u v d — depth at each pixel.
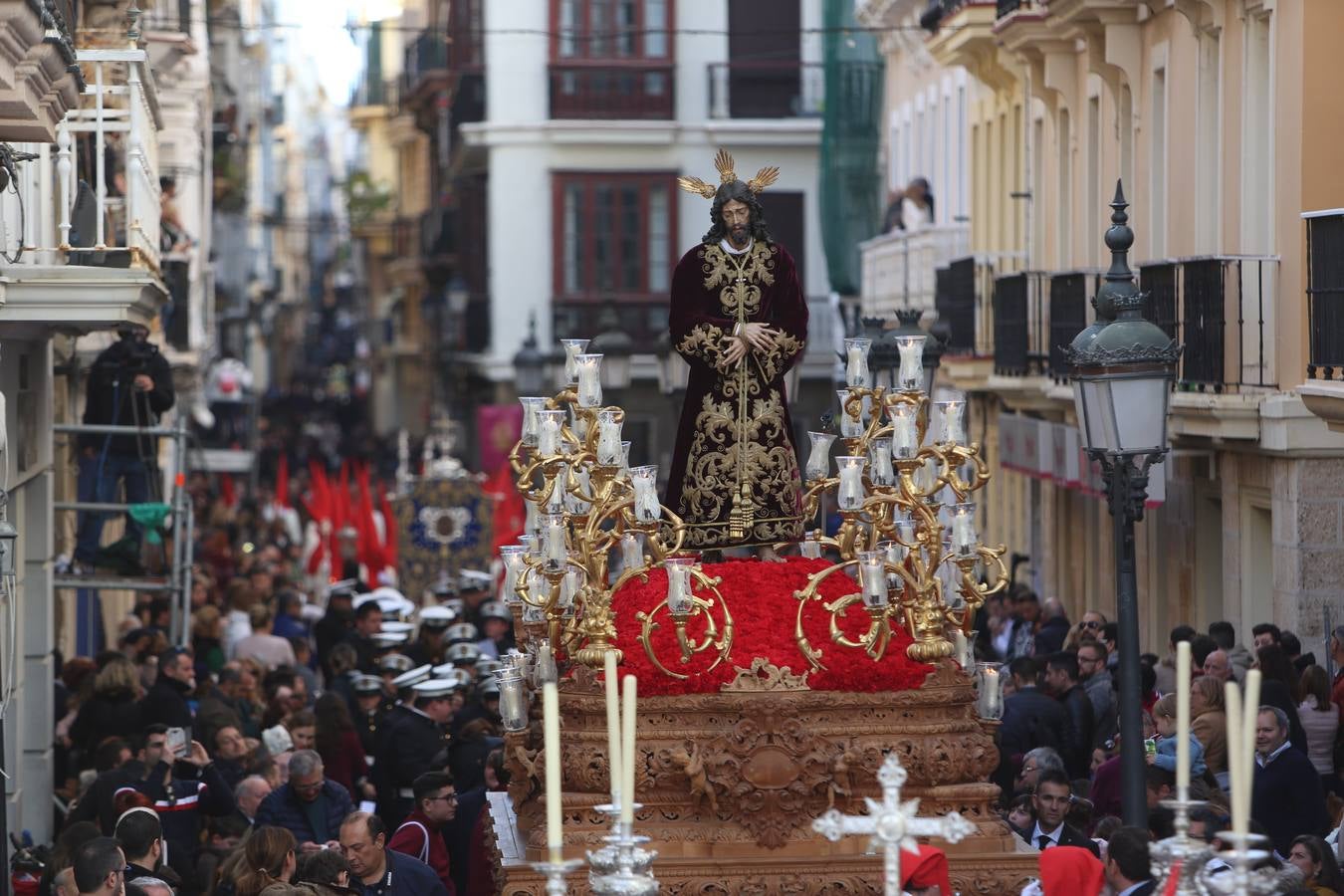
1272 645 33.53
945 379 76.56
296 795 30.83
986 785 21.55
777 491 23.95
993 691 22.23
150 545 50.75
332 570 74.31
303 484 130.00
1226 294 44.31
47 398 42.31
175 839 31.81
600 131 116.19
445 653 45.06
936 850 19.25
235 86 124.00
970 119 76.12
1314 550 41.88
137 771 32.19
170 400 49.66
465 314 125.94
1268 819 27.81
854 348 23.58
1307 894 20.33
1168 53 51.69
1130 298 25.59
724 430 23.81
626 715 14.89
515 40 116.31
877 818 15.25
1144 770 23.95
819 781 21.11
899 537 22.44
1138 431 25.14
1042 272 58.69
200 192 85.62
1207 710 30.64
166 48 68.50
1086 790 30.27
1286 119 42.94
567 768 21.34
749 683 21.39
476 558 70.12
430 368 171.12
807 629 22.09
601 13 116.31
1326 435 41.56
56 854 26.89
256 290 197.00
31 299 35.12
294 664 46.06
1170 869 15.37
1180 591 50.47
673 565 20.88
